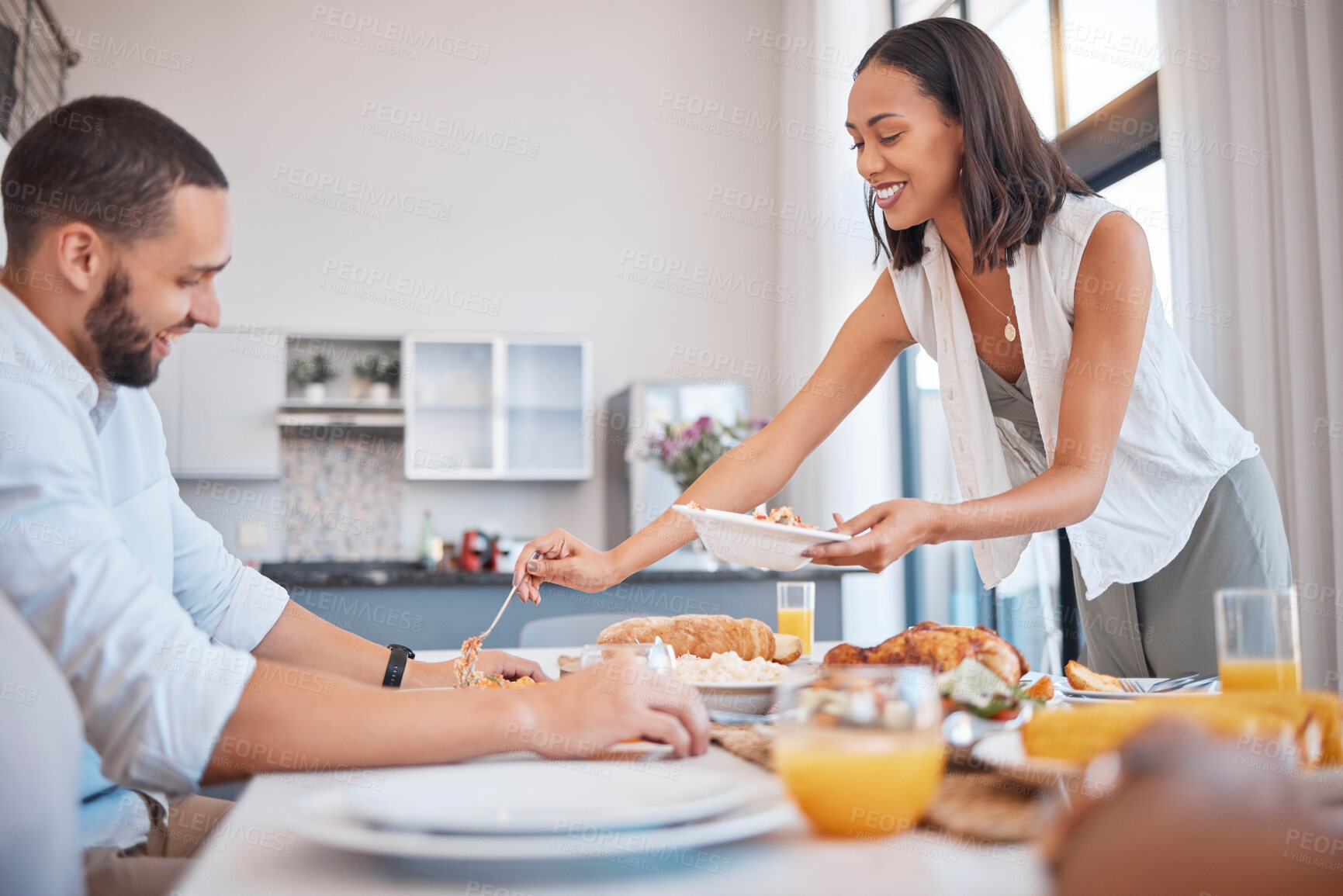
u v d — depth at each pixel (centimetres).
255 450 456
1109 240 113
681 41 537
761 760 59
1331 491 198
